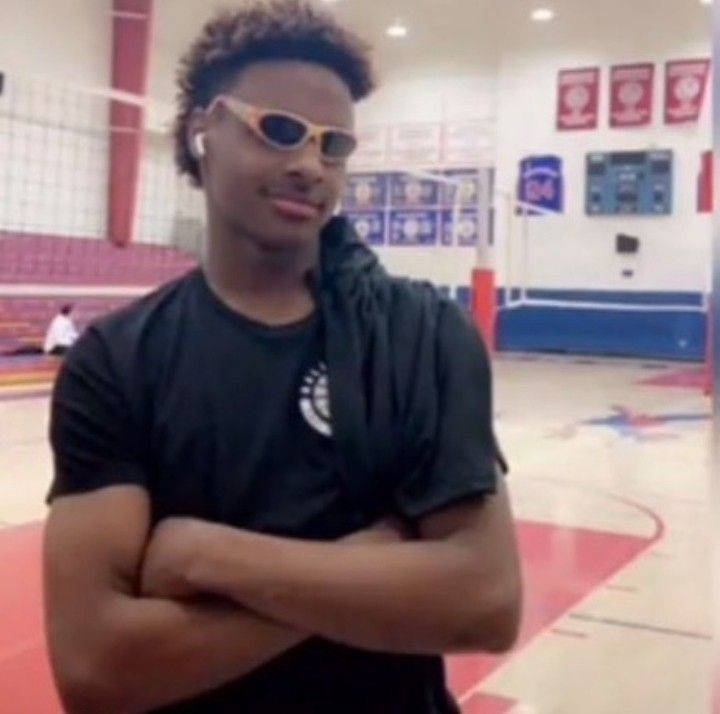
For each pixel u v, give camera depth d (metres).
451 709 1.12
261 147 1.00
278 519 1.00
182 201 14.09
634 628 3.29
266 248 1.03
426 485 1.01
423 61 15.50
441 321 1.09
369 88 1.07
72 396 1.03
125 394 1.02
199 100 1.05
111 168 12.97
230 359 1.03
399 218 15.78
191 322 1.05
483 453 1.03
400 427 1.03
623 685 2.81
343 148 1.03
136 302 1.10
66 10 12.28
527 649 3.09
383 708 1.02
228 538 0.96
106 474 1.01
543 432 7.53
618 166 14.30
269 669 1.01
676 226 14.05
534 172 14.83
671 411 8.78
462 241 15.39
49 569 1.00
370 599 0.95
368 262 1.14
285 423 1.01
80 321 11.72
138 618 0.96
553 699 2.72
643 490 5.51
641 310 14.30
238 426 1.01
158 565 0.97
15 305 11.48
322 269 1.10
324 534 1.00
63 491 1.02
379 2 14.20
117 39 12.85
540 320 14.96
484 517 1.01
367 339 1.05
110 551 0.98
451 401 1.04
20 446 6.44
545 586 3.74
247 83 1.01
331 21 1.04
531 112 14.84
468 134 15.29
